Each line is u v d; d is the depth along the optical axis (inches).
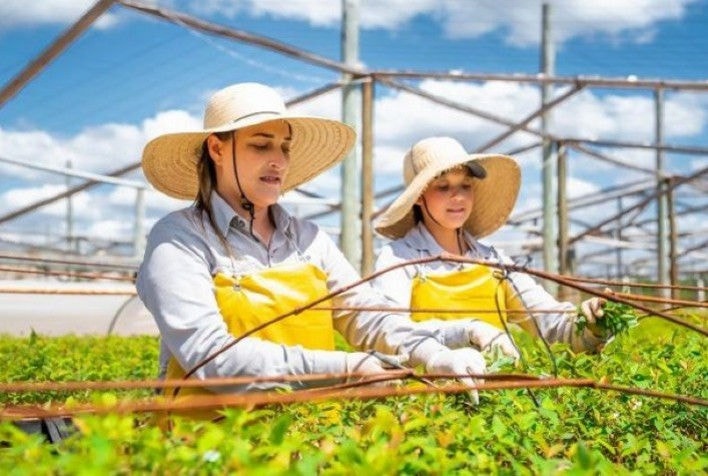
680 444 132.9
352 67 495.8
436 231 227.0
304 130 188.4
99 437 82.6
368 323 173.3
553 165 726.5
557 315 206.4
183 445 98.2
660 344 221.9
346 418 129.2
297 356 147.1
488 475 103.0
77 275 257.0
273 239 170.2
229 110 169.2
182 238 162.9
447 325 184.7
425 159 227.6
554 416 129.0
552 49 770.2
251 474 80.1
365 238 508.7
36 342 324.2
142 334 430.3
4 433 112.3
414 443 99.8
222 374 149.4
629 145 672.4
